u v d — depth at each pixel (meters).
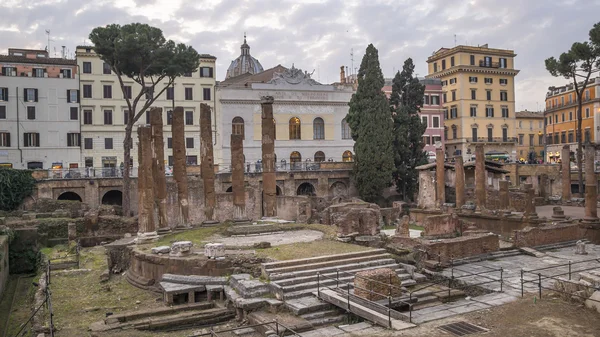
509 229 49.12
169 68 59.88
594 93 96.69
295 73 88.75
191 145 85.62
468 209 56.56
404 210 67.38
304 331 21.64
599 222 44.47
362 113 74.69
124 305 27.42
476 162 55.12
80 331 23.27
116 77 82.06
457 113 107.94
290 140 88.25
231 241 35.88
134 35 55.19
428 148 104.44
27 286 37.09
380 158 73.25
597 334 19.42
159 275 30.48
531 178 88.12
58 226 47.19
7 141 76.69
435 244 33.94
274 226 41.06
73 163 79.94
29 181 62.06
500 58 110.62
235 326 23.78
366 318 22.00
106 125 81.62
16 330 25.81
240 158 45.16
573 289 24.28
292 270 27.59
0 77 76.31
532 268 32.81
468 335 19.86
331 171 79.62
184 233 40.06
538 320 21.33
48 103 78.69
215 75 86.75
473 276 30.61
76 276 34.38
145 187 37.59
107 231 48.56
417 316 22.80
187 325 24.47
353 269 28.62
